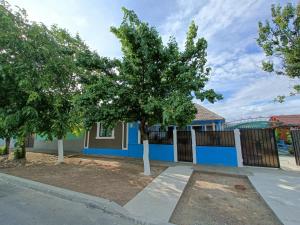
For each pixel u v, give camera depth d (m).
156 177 6.93
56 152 14.88
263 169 8.09
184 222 3.71
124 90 6.41
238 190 5.74
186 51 6.89
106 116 6.84
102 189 5.53
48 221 3.73
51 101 9.75
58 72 9.63
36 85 8.82
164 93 6.86
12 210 4.24
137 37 6.24
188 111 5.70
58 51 9.63
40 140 17.72
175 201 4.62
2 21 8.23
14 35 8.48
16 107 9.17
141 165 9.44
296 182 6.11
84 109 7.05
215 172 7.74
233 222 3.72
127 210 4.11
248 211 4.23
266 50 9.99
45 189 5.66
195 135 10.04
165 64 6.64
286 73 9.70
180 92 6.09
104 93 6.51
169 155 10.63
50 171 8.05
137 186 5.84
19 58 8.77
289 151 12.18
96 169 8.48
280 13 9.38
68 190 5.41
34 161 10.82
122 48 7.36
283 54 9.57
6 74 8.29
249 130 8.89
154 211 4.06
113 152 13.07
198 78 6.64
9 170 8.32
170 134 10.80
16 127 9.24
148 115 7.31
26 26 9.16
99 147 13.67
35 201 4.84
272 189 5.44
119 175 7.30
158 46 6.23
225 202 4.78
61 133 10.03
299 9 8.77
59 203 4.71
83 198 4.79
